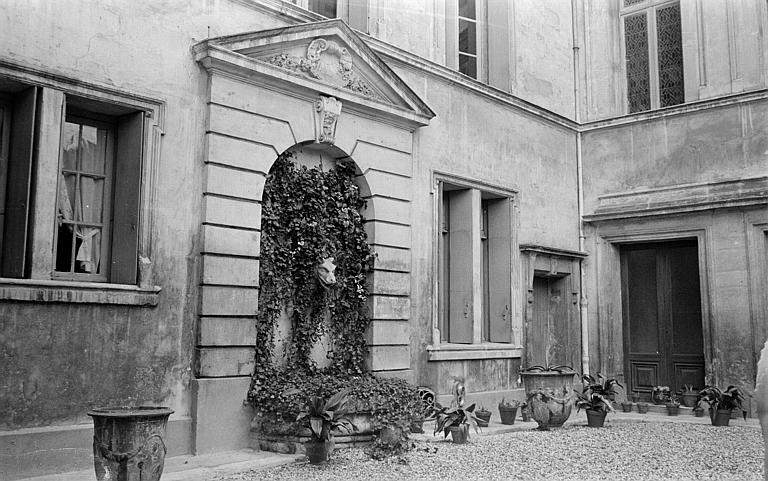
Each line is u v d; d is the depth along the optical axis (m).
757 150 12.17
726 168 12.48
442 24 11.63
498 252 12.38
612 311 13.62
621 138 13.78
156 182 7.66
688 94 13.18
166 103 7.81
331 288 9.49
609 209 13.69
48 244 6.84
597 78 14.27
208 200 8.00
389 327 9.95
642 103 13.98
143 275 7.44
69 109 7.51
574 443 8.91
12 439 6.36
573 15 14.43
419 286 10.59
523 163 12.78
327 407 7.25
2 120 7.05
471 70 12.73
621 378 13.46
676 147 13.10
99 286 7.04
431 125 11.08
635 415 12.31
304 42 9.09
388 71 9.99
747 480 6.77
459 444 8.63
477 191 11.75
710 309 12.39
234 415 8.00
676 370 13.00
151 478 5.50
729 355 12.12
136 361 7.35
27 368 6.57
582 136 14.23
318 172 9.48
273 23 9.04
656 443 9.02
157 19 7.82
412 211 10.61
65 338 6.84
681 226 12.85
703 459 7.86
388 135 10.24
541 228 13.02
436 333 10.72
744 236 12.13
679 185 12.98
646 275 13.57
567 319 13.42
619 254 13.90
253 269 8.35
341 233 9.77
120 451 5.39
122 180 7.72
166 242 7.71
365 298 9.86
